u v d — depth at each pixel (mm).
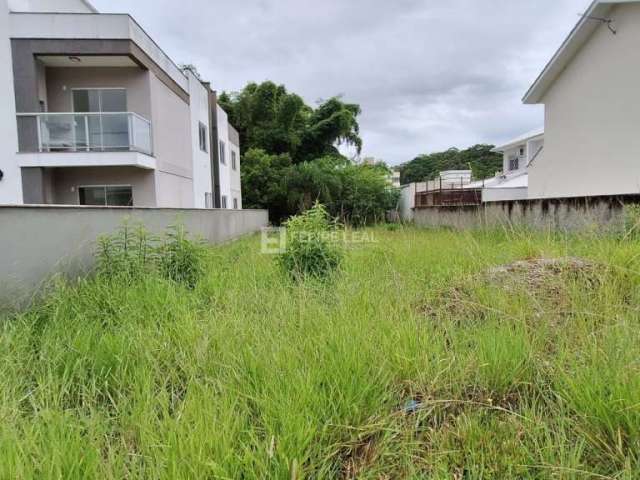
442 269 4309
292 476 1284
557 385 1828
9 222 3193
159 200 11242
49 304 3115
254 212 17016
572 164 10227
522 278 3361
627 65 8375
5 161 9438
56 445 1349
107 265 3980
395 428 1601
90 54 9531
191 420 1571
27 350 2424
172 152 12383
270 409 1633
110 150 9836
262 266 5301
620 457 1409
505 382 1932
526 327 2393
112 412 1770
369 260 5223
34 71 9578
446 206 12469
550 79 10852
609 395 1652
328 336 2295
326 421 1571
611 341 2006
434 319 2863
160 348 2348
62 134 9750
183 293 3525
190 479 1282
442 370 1994
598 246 4031
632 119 8359
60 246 3838
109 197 10773
